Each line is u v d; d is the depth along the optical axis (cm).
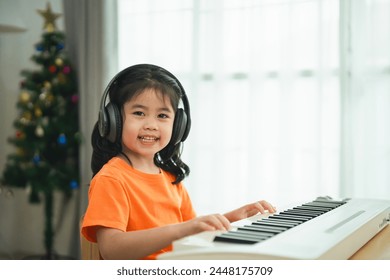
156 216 108
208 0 269
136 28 286
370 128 234
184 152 272
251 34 260
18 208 312
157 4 281
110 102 111
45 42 277
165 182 116
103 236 93
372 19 234
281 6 254
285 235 72
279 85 254
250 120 259
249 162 260
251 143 259
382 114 234
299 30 252
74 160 294
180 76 276
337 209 104
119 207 97
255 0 260
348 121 236
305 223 84
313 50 249
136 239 86
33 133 271
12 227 313
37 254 309
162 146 113
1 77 314
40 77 275
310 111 250
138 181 109
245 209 108
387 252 85
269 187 258
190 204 128
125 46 288
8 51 314
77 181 279
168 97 111
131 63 287
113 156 115
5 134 313
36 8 314
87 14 285
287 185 252
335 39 244
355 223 87
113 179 101
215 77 266
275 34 256
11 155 276
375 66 233
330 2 244
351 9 235
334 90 244
